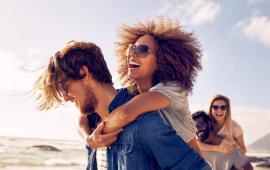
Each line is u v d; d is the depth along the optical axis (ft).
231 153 16.62
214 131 16.72
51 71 5.72
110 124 5.44
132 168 5.18
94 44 5.88
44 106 5.82
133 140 5.19
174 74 6.87
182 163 5.09
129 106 5.52
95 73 5.75
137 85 7.27
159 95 6.26
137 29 7.32
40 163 72.38
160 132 5.09
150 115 5.26
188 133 6.86
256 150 147.54
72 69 5.61
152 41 6.99
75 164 73.87
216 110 16.84
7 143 94.07
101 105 5.82
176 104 6.58
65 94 5.78
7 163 70.59
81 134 6.86
